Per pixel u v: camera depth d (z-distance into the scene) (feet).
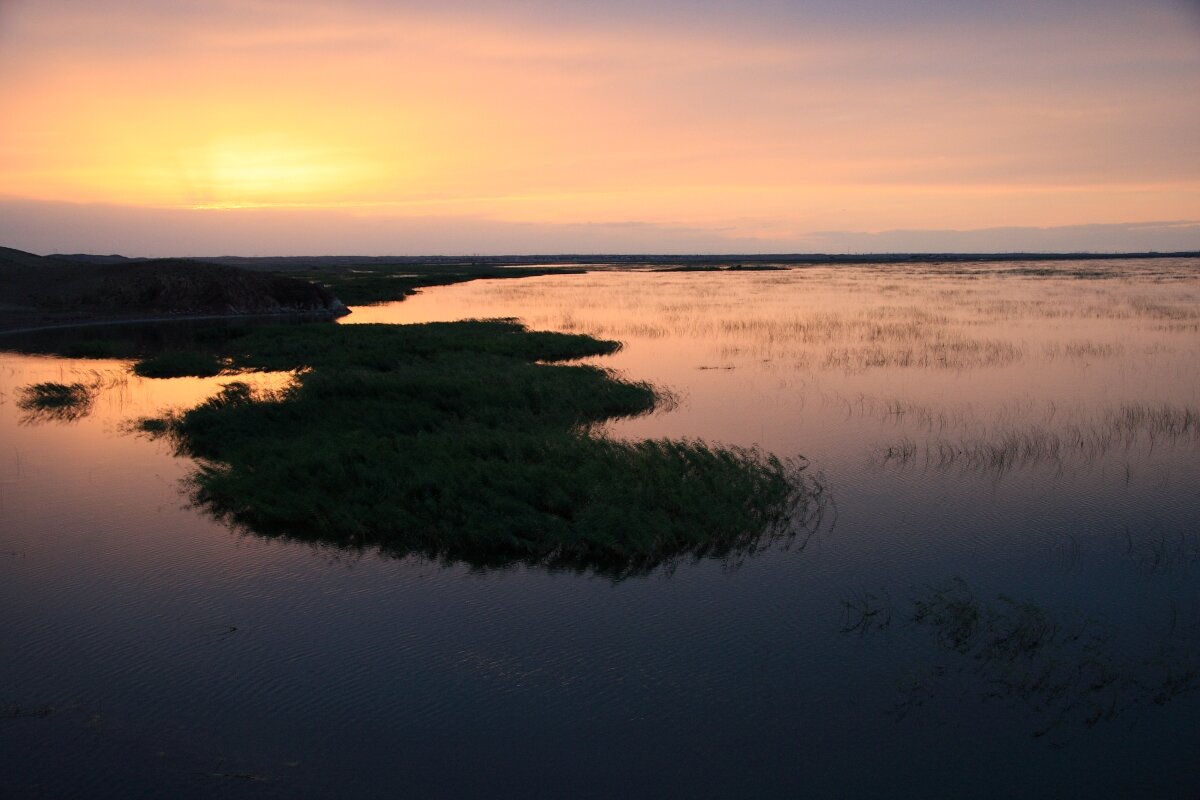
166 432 66.13
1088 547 41.96
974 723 28.14
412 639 33.68
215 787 25.27
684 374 90.38
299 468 50.37
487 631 34.27
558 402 70.08
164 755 26.71
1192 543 42.34
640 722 28.32
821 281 304.71
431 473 48.08
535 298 215.72
